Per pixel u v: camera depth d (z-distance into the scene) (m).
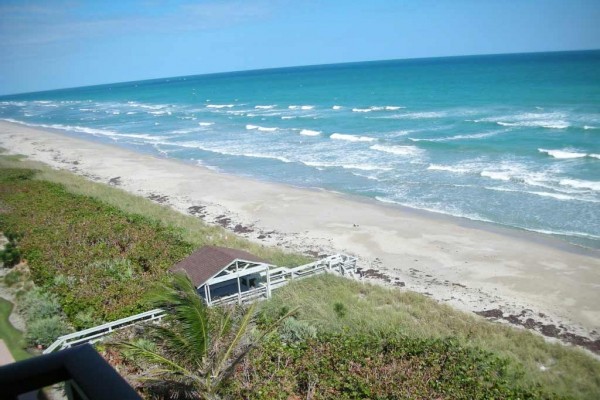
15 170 49.25
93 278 23.62
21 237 29.58
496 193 37.94
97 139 80.44
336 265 27.00
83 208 35.44
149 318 19.72
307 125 74.75
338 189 42.75
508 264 27.53
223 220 36.47
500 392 15.08
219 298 22.20
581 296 23.98
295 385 15.50
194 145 67.25
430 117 70.75
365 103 96.06
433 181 42.09
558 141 49.22
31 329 19.23
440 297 24.59
